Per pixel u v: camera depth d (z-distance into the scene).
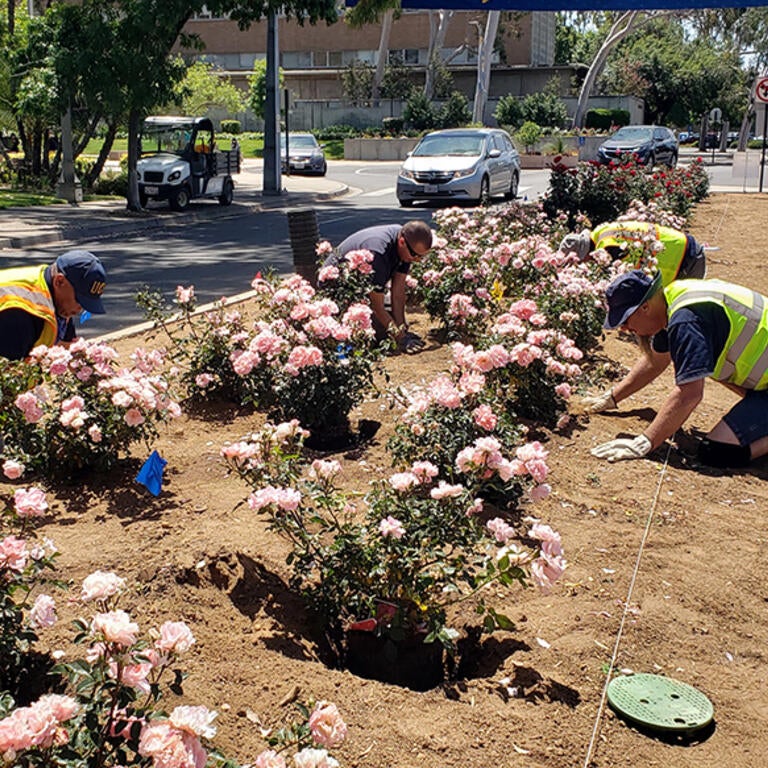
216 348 6.01
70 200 23.89
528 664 3.37
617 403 6.25
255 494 3.27
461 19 59.53
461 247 9.05
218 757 2.24
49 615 2.71
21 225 18.38
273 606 3.61
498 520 3.27
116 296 10.82
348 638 3.64
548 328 6.88
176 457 5.09
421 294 8.51
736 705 3.27
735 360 5.42
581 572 4.05
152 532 4.07
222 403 6.02
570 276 7.14
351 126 57.09
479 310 7.18
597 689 3.28
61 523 4.20
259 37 62.69
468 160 24.17
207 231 18.92
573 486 4.96
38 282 4.82
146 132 23.41
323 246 7.10
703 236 16.44
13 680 3.01
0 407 4.55
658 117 70.88
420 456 4.45
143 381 4.55
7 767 1.99
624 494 4.89
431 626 3.32
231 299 10.01
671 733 3.07
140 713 2.24
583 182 15.61
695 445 5.82
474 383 4.32
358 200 27.56
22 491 3.04
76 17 20.47
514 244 8.05
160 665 2.39
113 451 4.70
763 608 3.92
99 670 2.20
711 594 3.96
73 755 2.15
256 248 15.85
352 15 21.72
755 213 19.88
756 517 4.77
